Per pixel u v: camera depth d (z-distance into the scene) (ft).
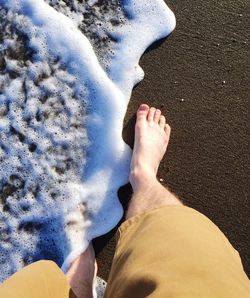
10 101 2.93
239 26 2.96
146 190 2.71
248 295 1.86
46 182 2.87
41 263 2.42
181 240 2.13
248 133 2.90
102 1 3.00
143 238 2.25
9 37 2.97
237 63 2.94
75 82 2.93
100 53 2.97
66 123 2.91
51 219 2.84
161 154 2.86
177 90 2.94
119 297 2.09
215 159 2.89
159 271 1.97
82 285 2.74
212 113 2.92
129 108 2.95
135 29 2.98
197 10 2.98
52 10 2.98
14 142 2.91
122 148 2.88
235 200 2.87
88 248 2.82
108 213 2.85
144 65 2.96
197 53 2.96
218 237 2.31
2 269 2.82
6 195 2.87
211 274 1.90
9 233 2.85
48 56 2.95
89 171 2.88
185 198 2.89
